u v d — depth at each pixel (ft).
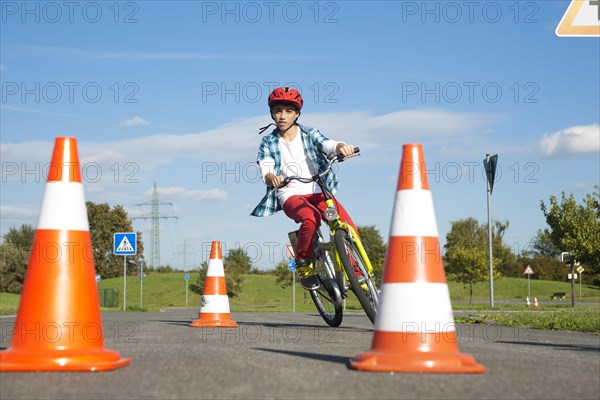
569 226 118.21
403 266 13.24
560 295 206.28
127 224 298.35
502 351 16.85
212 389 10.93
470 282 188.14
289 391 10.80
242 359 14.37
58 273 13.44
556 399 10.50
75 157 14.20
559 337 24.25
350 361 13.29
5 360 12.81
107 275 293.84
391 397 10.40
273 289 234.38
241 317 52.11
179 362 13.83
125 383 11.41
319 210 24.25
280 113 24.39
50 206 13.83
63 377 11.97
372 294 22.29
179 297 236.63
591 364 14.32
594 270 120.16
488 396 10.57
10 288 256.11
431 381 11.69
